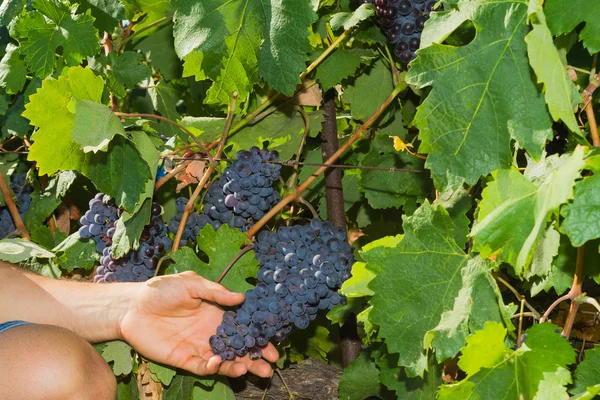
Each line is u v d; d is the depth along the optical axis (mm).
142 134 1375
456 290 1242
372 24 1458
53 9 1512
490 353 1165
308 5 1337
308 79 1521
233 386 1579
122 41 1668
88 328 1371
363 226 1681
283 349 1520
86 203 1737
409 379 1351
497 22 1163
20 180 1757
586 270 1232
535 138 1154
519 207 1153
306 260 1313
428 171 1548
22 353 1183
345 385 1471
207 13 1375
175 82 1916
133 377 1513
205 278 1357
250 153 1378
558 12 1122
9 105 1630
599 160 1090
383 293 1232
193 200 1403
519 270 1143
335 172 1545
